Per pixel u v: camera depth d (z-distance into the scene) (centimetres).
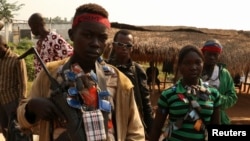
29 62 1688
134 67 383
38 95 182
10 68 510
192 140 303
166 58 930
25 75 518
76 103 167
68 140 168
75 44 176
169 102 312
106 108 174
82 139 162
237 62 913
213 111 314
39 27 457
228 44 974
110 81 187
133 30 1124
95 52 173
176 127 305
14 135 449
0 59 520
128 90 189
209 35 1126
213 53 400
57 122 173
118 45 373
